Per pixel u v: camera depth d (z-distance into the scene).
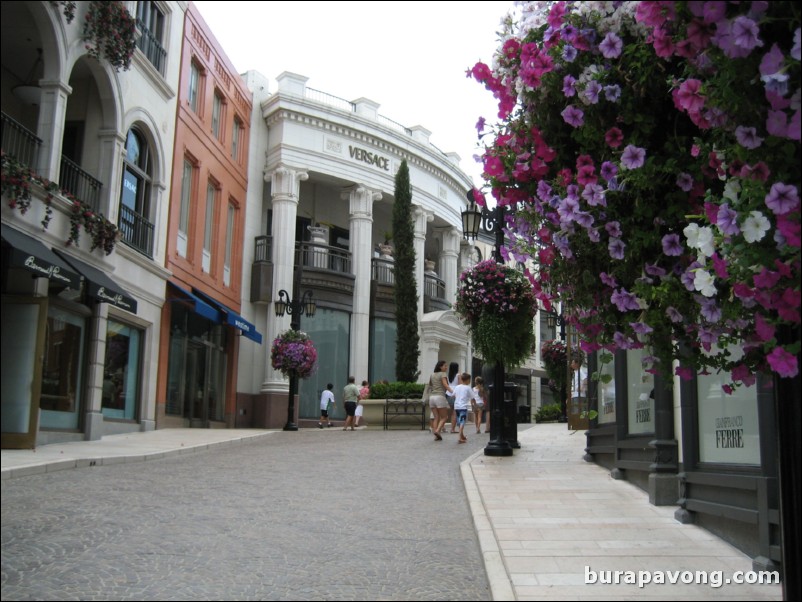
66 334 14.85
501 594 4.85
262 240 28.47
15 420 12.45
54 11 14.12
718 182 4.35
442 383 16.94
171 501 8.30
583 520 7.29
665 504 8.03
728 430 6.65
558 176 4.57
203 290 23.83
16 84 16.92
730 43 3.37
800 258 3.33
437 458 13.14
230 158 26.69
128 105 17.81
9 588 5.20
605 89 4.24
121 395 18.19
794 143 3.46
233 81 27.22
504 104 4.75
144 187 19.70
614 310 4.82
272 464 11.98
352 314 29.59
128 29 16.28
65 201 14.08
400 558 6.09
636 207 4.27
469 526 7.36
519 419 40.56
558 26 4.40
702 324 4.32
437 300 33.91
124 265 17.62
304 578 5.49
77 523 7.04
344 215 33.09
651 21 3.75
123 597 5.04
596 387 12.01
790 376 3.58
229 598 5.03
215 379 25.44
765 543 5.52
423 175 33.56
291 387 22.78
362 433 20.25
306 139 29.23
